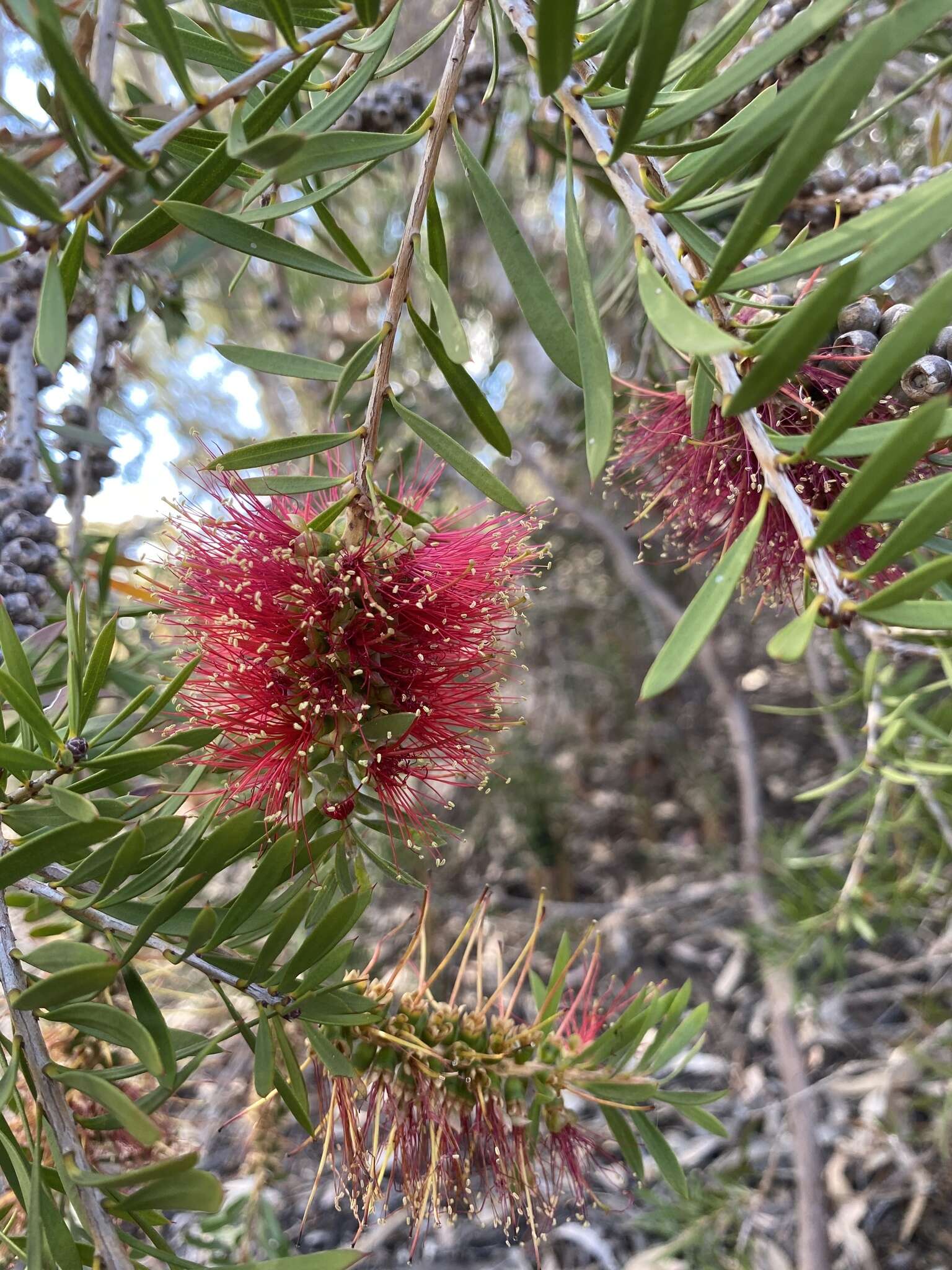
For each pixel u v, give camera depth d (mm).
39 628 249
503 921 737
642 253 143
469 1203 225
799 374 194
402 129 401
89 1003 143
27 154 283
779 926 533
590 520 719
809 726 885
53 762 162
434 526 217
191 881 145
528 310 168
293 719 196
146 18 135
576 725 872
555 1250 535
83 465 317
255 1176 379
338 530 201
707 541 262
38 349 137
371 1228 549
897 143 411
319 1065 220
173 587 207
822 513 130
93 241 311
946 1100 464
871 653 349
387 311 173
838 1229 512
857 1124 554
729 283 136
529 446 729
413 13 567
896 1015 652
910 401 185
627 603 833
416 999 219
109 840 157
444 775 215
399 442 530
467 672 210
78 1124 155
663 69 124
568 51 130
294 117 225
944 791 412
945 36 327
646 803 841
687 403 228
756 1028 624
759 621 822
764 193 120
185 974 385
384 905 715
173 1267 145
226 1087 528
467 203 650
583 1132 239
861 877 461
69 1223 175
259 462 180
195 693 202
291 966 162
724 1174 498
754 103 158
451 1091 217
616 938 711
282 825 197
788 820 822
